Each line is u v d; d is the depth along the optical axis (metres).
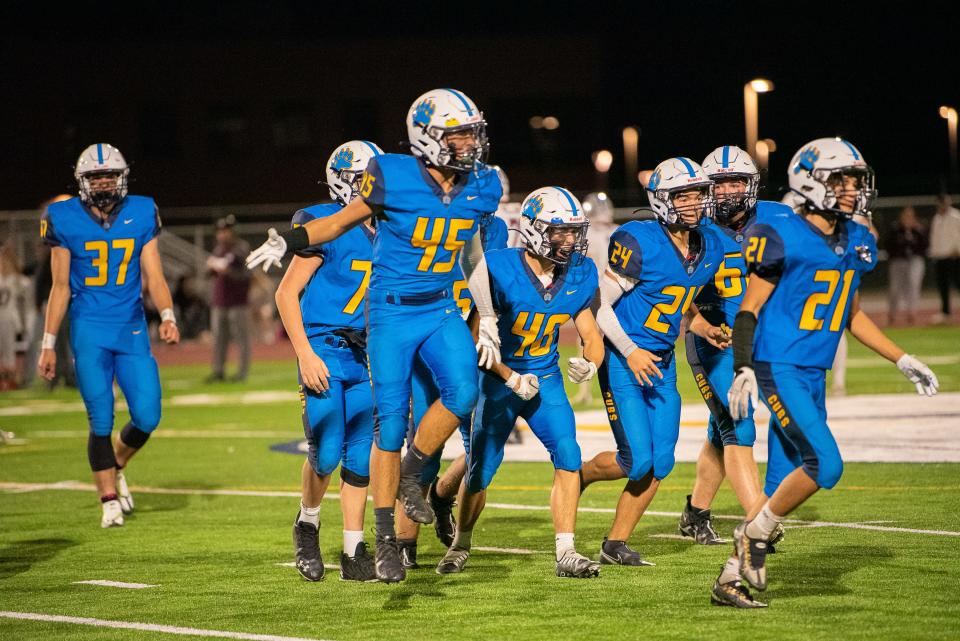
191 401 49.25
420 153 17.23
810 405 16.22
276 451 34.56
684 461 30.19
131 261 24.36
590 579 18.48
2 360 56.41
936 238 71.94
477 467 19.11
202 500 27.02
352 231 18.91
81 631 16.27
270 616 16.78
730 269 20.53
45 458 34.34
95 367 24.12
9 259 56.56
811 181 16.22
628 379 19.31
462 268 18.28
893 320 73.75
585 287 18.89
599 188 122.31
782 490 16.27
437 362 17.55
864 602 16.56
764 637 15.04
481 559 20.34
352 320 19.00
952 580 17.67
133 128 117.69
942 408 37.47
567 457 18.75
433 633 15.70
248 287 56.56
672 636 15.22
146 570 20.03
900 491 24.94
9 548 22.16
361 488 19.03
